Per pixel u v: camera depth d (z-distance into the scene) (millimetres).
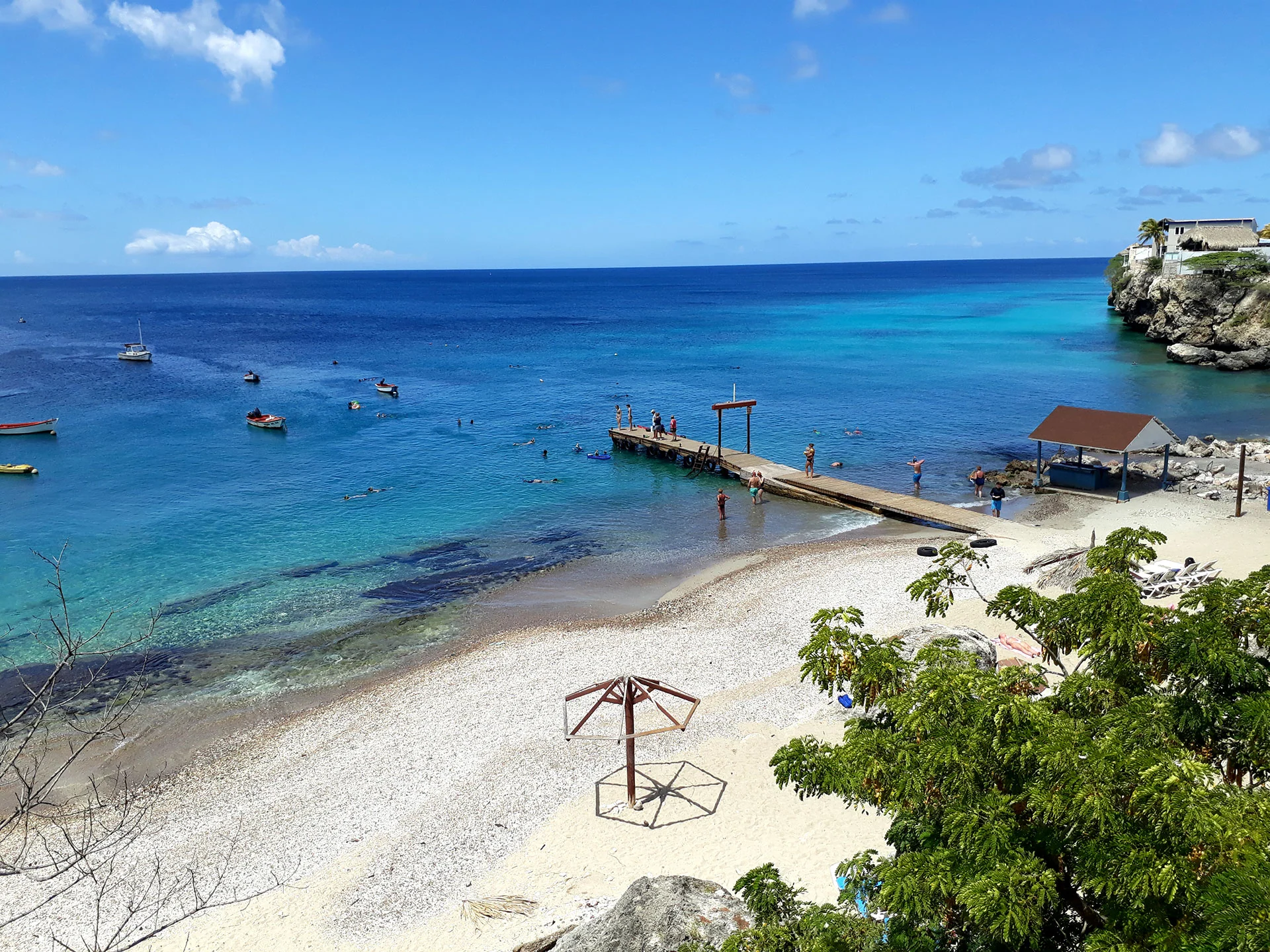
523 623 30047
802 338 123812
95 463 53688
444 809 19641
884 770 9430
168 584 33844
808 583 32562
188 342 128250
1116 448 40969
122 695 25078
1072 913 9445
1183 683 10008
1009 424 62875
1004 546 35438
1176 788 7781
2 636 29109
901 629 27578
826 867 16953
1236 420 61625
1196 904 7371
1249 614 9898
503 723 23188
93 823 19156
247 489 47750
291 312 195875
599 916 14438
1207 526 35875
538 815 19281
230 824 19266
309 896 16969
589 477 50656
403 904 16703
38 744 22359
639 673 25781
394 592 33156
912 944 8977
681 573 35000
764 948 9539
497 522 42219
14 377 90500
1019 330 126750
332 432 63125
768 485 47281
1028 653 24766
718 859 17469
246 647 28344
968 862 8562
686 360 101250
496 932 15727
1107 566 11117
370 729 23156
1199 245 104125
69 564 36062
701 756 21281
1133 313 115812
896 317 156250
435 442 59938
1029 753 8680
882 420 65250
